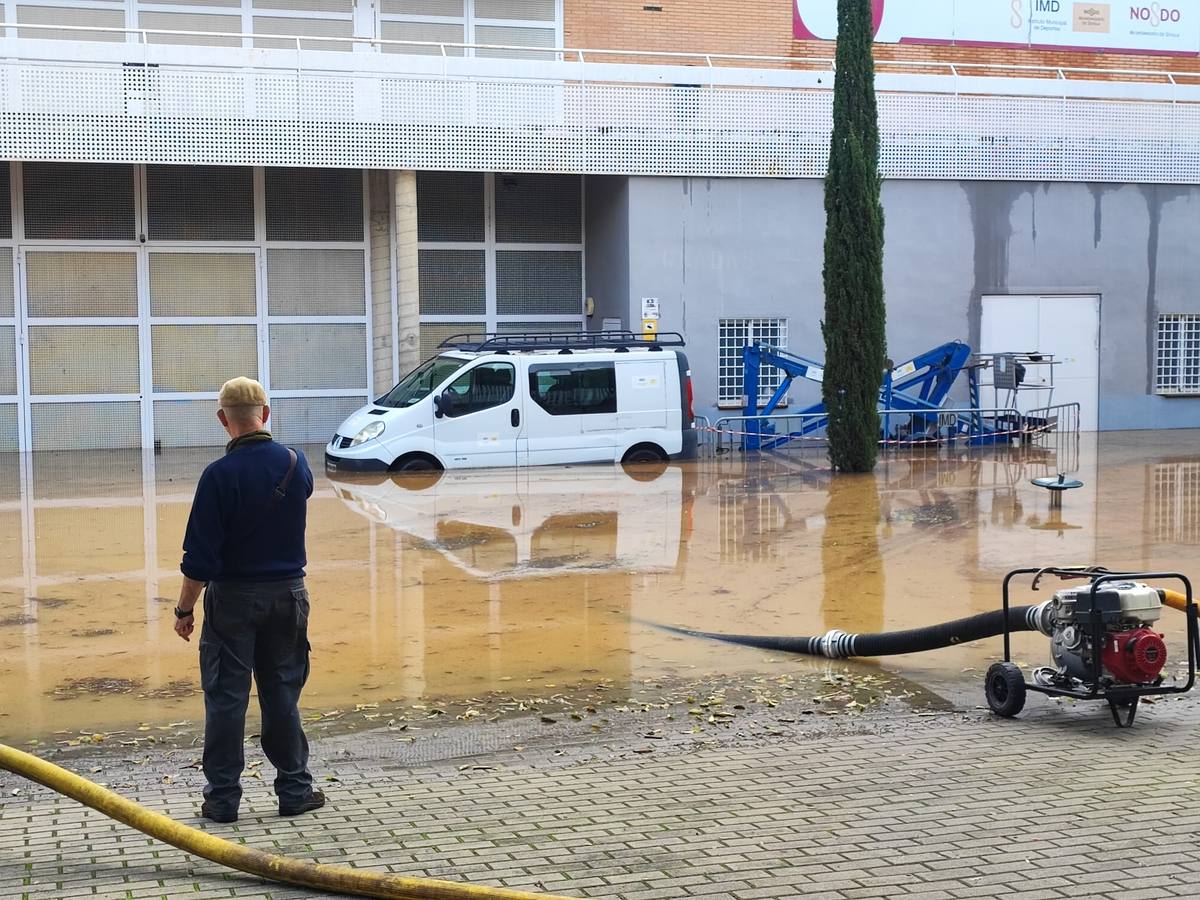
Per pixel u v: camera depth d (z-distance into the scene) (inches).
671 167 889.5
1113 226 971.3
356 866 200.7
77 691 336.8
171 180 897.5
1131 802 226.5
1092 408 979.3
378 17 941.2
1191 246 988.6
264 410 228.7
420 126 853.8
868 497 650.8
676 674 347.6
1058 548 515.8
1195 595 424.8
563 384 768.9
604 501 636.7
